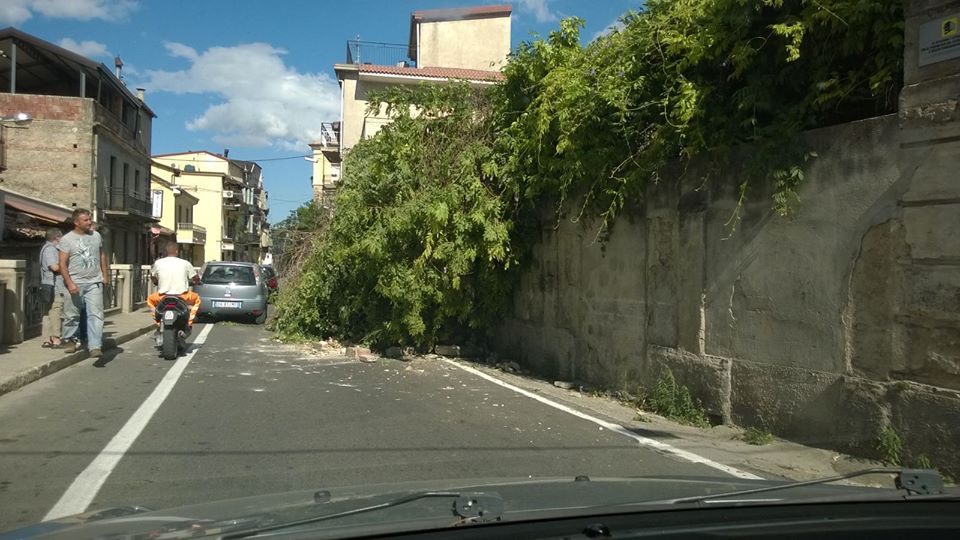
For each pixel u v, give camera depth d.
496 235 11.12
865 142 6.23
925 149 5.75
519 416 8.10
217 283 18.70
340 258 12.65
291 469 5.80
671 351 8.48
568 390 10.11
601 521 2.46
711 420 7.84
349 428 7.29
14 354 10.59
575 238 10.59
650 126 8.27
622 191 8.73
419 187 12.09
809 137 6.72
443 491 3.05
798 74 6.96
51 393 8.70
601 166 8.94
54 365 10.07
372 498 2.93
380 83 30.66
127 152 37.47
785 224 6.96
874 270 6.14
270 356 12.50
